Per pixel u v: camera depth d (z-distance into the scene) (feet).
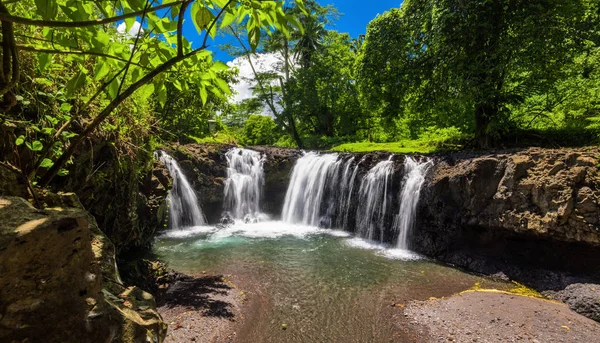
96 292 4.37
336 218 42.98
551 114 42.01
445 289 22.91
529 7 31.71
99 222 18.93
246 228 42.83
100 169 16.78
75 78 5.90
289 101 81.20
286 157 51.60
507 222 25.12
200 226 43.52
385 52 42.96
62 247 3.95
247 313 19.07
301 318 18.79
